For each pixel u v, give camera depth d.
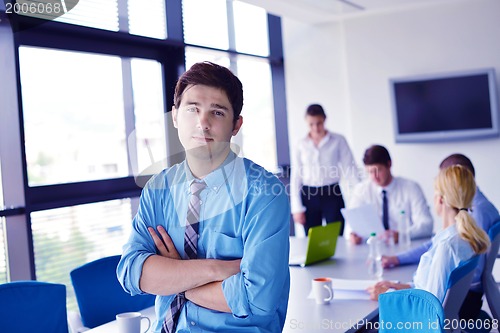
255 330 1.41
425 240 3.70
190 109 1.26
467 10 5.84
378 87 6.16
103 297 2.64
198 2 4.96
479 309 2.92
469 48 5.86
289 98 6.51
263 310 1.36
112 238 4.09
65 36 3.73
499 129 5.69
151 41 4.36
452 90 5.80
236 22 5.58
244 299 1.35
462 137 5.79
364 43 6.18
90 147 3.89
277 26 6.49
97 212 3.97
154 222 1.50
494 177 5.85
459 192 2.49
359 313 2.17
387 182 4.04
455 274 2.22
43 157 3.58
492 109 5.70
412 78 5.91
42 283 2.29
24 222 3.36
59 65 3.70
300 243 3.82
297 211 5.30
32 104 3.51
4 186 3.40
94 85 3.93
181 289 1.42
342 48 6.28
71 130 3.76
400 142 6.00
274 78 6.51
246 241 1.38
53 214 3.66
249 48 5.87
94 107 3.92
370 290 2.40
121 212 4.15
